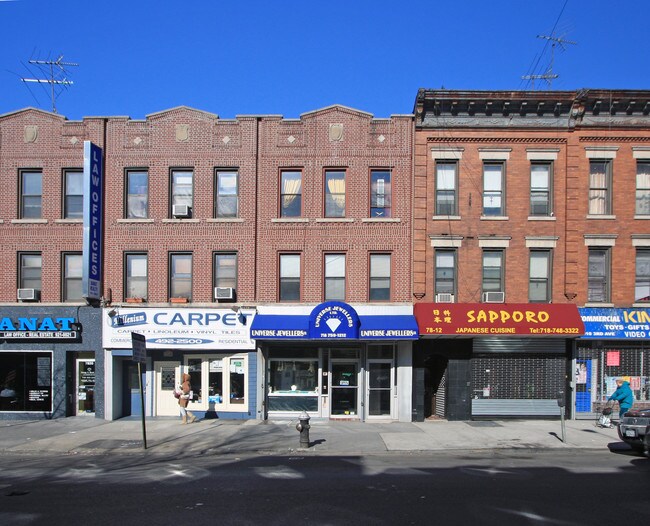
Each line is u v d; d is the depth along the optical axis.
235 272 19.86
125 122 20.06
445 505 8.80
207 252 19.72
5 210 19.98
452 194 19.78
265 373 19.55
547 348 19.42
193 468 11.96
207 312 19.33
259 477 10.96
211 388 19.69
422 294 19.34
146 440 15.32
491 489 9.85
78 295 19.98
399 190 19.70
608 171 19.77
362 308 19.23
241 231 19.69
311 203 19.75
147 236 19.80
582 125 19.64
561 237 19.50
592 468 11.77
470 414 19.23
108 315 19.38
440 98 19.48
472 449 14.28
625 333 19.02
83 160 19.98
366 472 11.42
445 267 19.61
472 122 19.73
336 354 19.73
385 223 19.59
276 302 19.52
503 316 18.59
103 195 19.97
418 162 19.64
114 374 19.53
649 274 19.55
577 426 17.78
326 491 9.73
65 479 10.96
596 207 19.73
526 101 19.53
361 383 19.45
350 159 19.84
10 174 20.06
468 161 19.70
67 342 19.64
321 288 19.52
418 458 13.22
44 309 19.64
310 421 19.11
